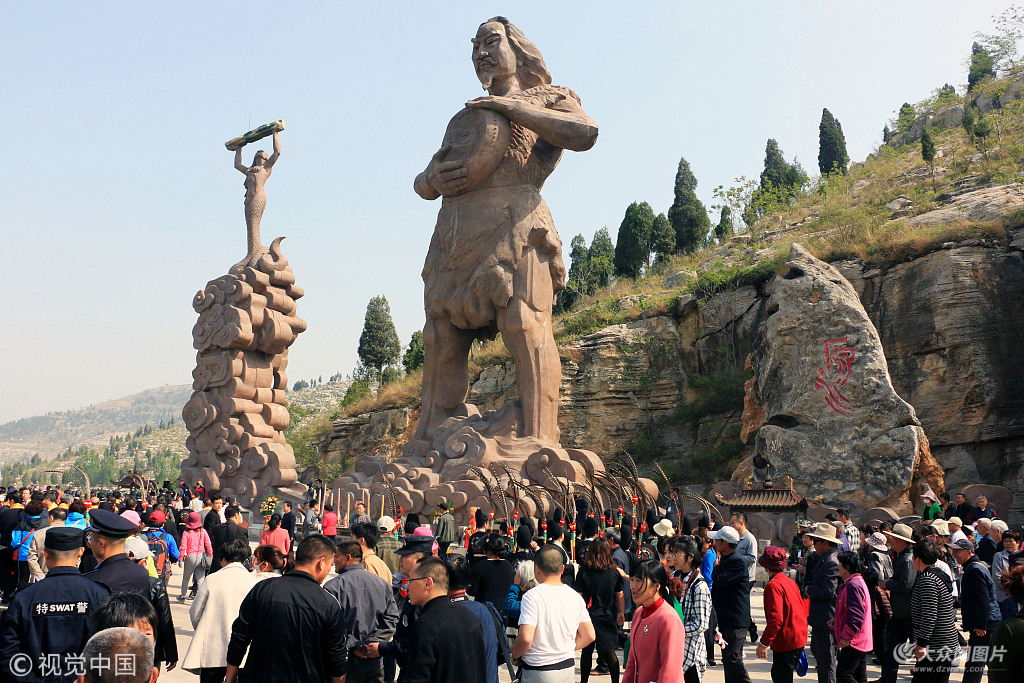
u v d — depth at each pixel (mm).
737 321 36375
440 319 26328
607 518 17562
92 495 23984
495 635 7328
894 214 36906
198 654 7391
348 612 7715
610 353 37594
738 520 14062
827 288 25797
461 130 25562
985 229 29266
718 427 35094
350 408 49094
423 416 26531
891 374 29812
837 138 61719
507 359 42000
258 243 32344
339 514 23797
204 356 31344
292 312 32031
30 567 14172
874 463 23750
